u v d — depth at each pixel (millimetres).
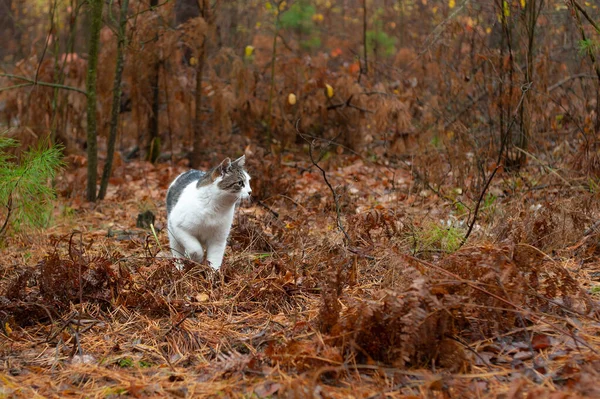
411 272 3592
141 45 9328
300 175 9297
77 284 4352
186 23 9625
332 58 13898
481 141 8508
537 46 9352
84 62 10164
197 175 5746
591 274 4719
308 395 2861
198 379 3301
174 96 10438
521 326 3674
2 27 16844
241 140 10836
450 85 9414
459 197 7020
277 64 10891
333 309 3613
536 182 7348
